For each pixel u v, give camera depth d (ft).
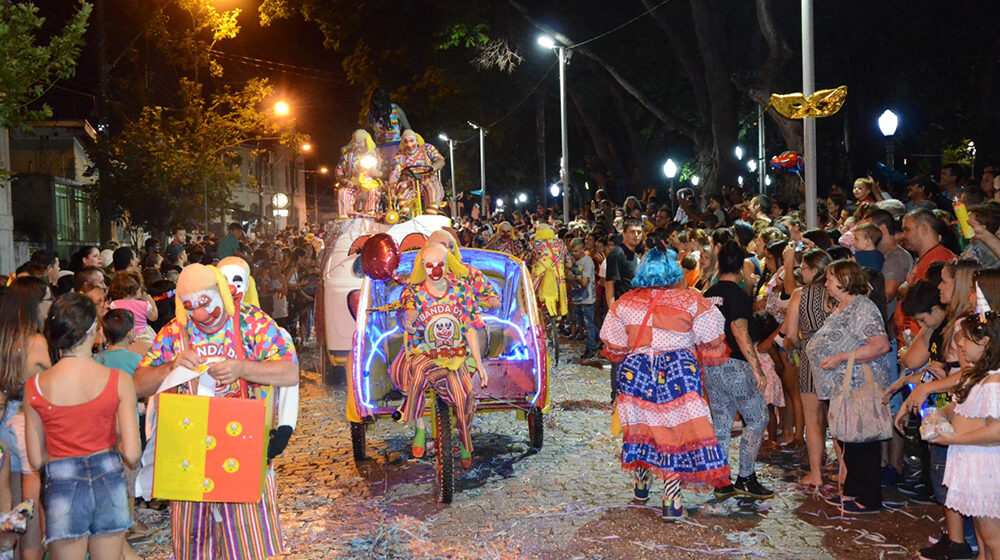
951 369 18.89
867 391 21.59
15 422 17.20
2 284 24.90
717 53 82.94
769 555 19.10
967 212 22.79
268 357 16.24
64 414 15.28
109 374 15.57
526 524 21.59
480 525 21.70
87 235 95.76
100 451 15.57
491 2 103.81
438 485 25.22
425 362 23.94
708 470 21.25
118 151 92.68
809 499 22.93
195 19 104.37
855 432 21.47
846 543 19.70
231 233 53.88
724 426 23.12
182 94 101.96
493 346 30.96
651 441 21.65
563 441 29.96
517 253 59.88
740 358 22.99
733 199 62.08
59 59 28.43
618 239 46.34
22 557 17.44
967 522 19.06
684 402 21.36
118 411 15.64
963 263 18.99
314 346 57.93
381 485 25.50
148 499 16.16
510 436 31.04
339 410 36.45
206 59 107.86
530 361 28.50
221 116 105.40
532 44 109.81
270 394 16.58
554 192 120.06
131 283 25.27
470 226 104.12
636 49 96.94
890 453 24.17
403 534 21.18
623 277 37.63
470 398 23.79
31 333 17.66
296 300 55.57
